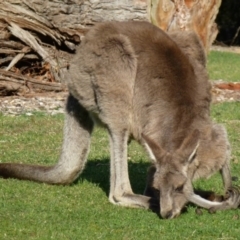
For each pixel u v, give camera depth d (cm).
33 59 2870
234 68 4497
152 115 1329
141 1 2909
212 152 1285
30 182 1517
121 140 1377
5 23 2834
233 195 1345
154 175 1263
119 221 1273
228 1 6334
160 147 1265
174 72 1342
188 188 1271
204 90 1348
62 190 1475
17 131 2059
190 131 1286
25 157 1766
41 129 2092
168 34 1438
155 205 1338
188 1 2661
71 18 2938
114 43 1363
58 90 2762
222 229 1240
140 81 1352
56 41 2933
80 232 1221
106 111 1370
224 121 2297
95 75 1370
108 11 2928
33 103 2527
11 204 1366
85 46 1392
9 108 2430
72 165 1490
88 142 1495
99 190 1486
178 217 1284
